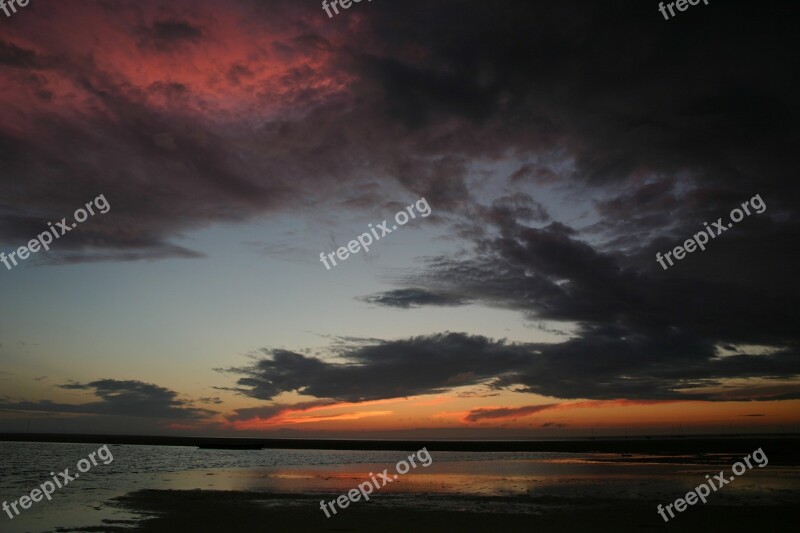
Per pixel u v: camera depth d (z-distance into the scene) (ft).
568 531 64.13
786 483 112.37
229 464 196.95
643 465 166.61
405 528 65.82
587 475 134.62
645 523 68.85
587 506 82.38
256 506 83.25
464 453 277.03
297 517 73.26
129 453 293.02
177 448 371.97
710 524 68.13
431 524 68.18
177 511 78.69
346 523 68.85
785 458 188.24
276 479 130.62
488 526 67.10
